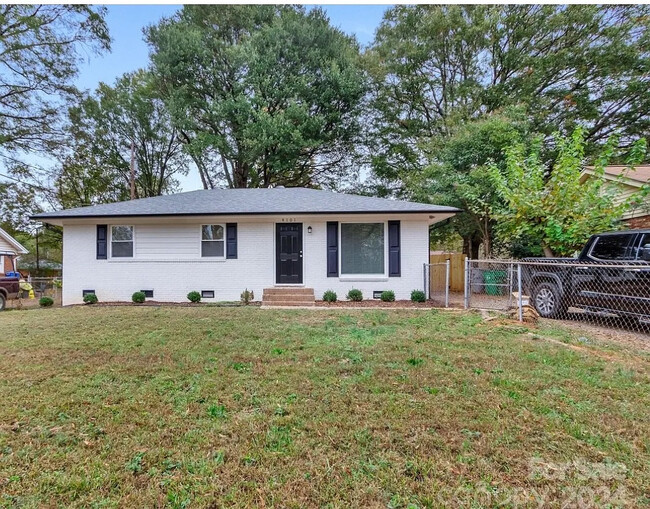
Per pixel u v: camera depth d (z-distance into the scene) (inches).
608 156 328.2
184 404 125.3
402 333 226.8
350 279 403.2
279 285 406.6
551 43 644.7
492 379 144.7
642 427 107.0
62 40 662.5
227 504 77.8
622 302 235.8
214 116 713.0
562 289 276.1
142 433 106.2
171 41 687.1
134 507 77.0
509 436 102.5
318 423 110.8
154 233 411.5
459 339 209.8
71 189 841.5
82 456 95.0
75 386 141.9
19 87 661.9
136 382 145.9
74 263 409.4
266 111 692.1
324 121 705.0
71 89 709.3
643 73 593.0
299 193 468.1
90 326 255.3
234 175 815.7
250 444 100.0
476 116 663.1
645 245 233.5
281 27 697.0
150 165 949.2
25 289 565.0
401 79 766.5
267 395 132.0
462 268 530.9
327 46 730.2
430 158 610.2
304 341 208.4
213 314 303.0
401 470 88.4
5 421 113.7
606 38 604.4
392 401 125.8
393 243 402.6
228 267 409.4
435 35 707.4
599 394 130.6
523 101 612.4
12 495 80.6
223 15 741.3
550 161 579.2
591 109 625.0
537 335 217.3
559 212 328.5
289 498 79.4
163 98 789.2
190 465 90.7
